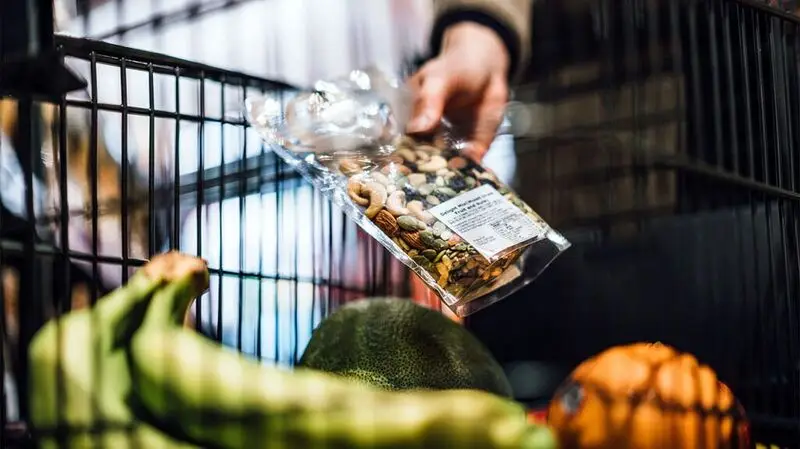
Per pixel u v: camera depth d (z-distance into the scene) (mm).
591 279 1299
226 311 995
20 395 832
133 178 1043
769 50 973
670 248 1210
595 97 1329
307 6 1064
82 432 747
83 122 1023
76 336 777
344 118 1043
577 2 1341
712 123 1121
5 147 861
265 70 1050
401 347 922
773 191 971
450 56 1227
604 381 816
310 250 1077
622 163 1293
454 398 710
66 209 837
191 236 1055
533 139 1368
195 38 1012
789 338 951
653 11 1182
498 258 969
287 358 989
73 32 950
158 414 750
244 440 724
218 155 1068
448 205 999
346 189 1009
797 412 944
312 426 708
